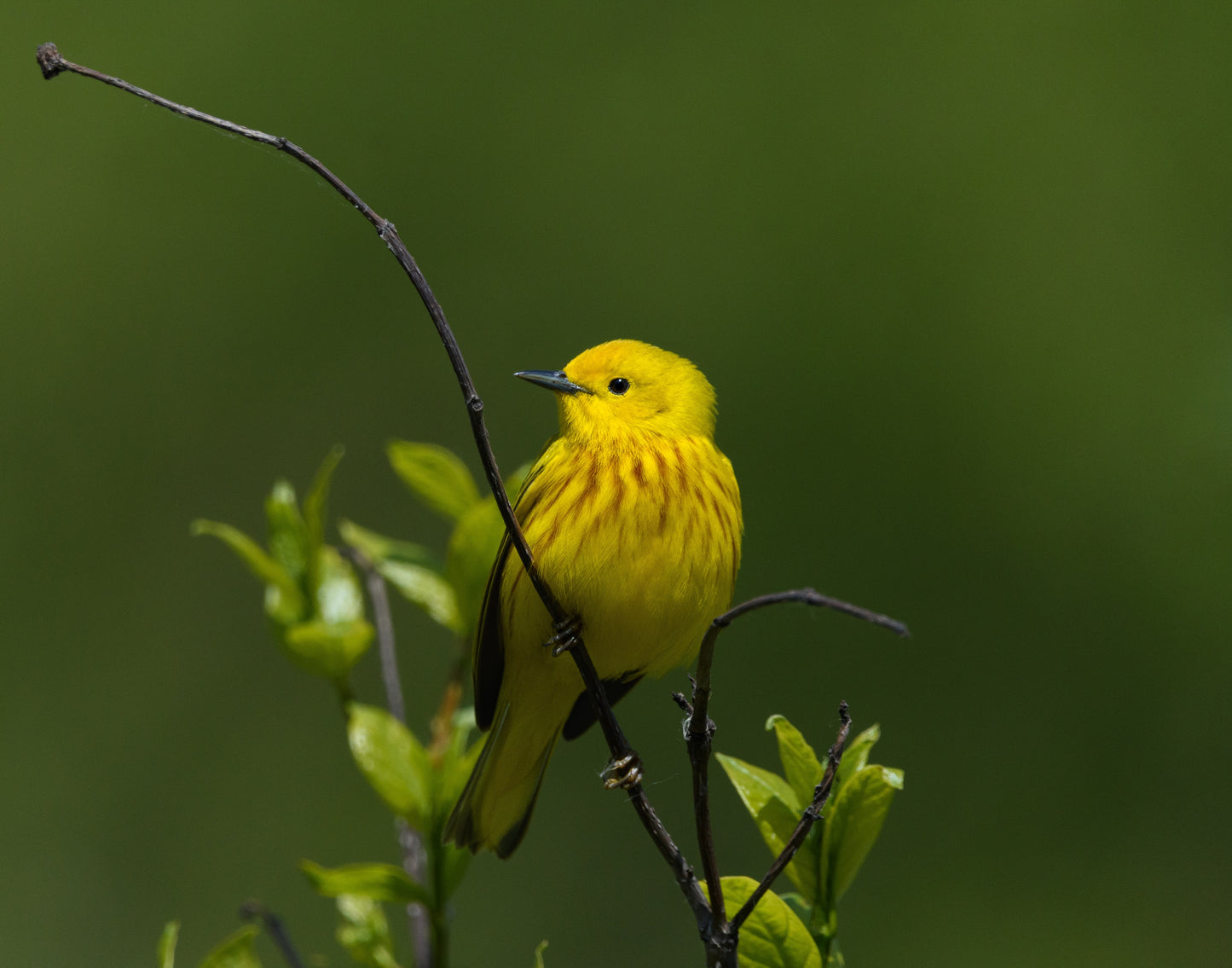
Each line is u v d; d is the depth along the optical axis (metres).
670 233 15.41
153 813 12.99
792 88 15.86
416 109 15.73
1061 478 14.08
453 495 7.26
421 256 15.30
